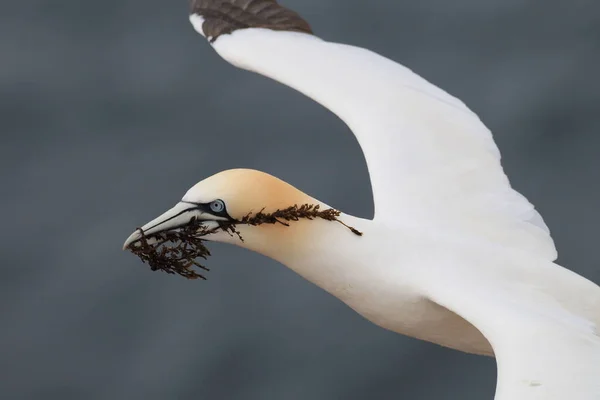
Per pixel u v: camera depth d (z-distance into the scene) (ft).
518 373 29.55
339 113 43.60
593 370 29.63
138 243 35.96
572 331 31.40
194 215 35.88
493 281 35.47
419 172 40.70
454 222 39.06
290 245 36.40
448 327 36.96
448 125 42.60
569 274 36.42
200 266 36.29
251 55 46.75
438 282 35.22
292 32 47.91
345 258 36.35
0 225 76.79
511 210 39.68
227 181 35.94
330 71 45.16
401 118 42.68
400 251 36.45
